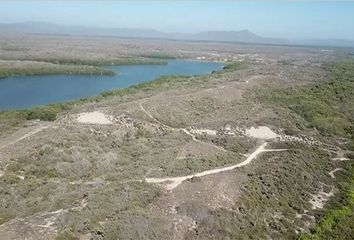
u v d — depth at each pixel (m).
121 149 54.88
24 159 48.56
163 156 52.16
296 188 48.75
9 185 40.62
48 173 45.53
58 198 37.56
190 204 38.59
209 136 64.12
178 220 36.00
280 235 38.84
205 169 48.72
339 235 40.50
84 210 35.00
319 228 41.25
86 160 48.75
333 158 62.38
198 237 34.44
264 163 53.88
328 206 46.31
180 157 52.66
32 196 38.19
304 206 45.31
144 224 33.84
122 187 40.94
